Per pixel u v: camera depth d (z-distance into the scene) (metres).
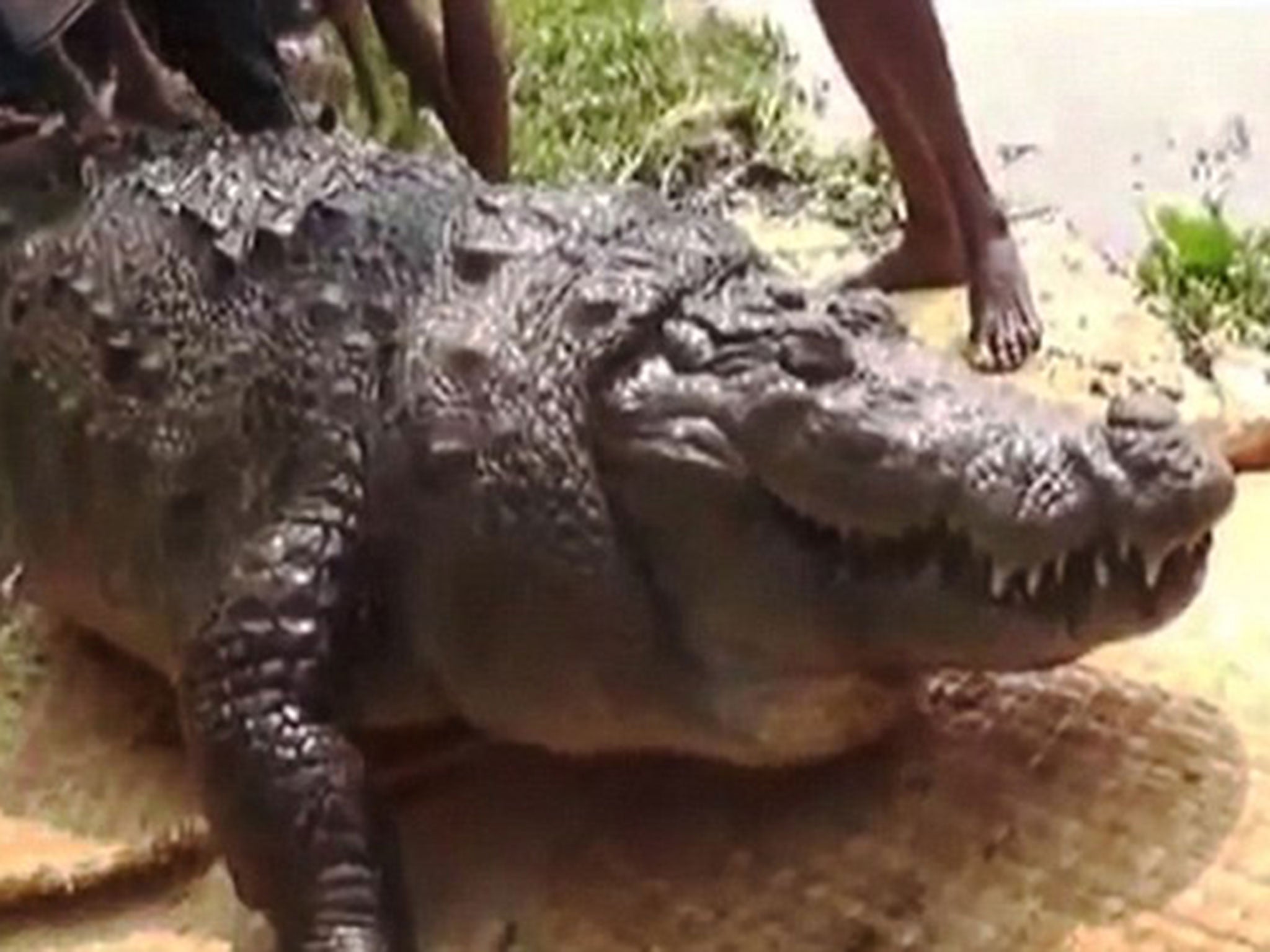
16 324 1.83
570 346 1.62
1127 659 1.77
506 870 1.70
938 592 1.55
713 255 1.65
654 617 1.60
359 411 1.67
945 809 1.67
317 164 1.81
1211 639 1.79
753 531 1.57
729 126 2.84
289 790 1.61
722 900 1.65
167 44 2.04
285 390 1.69
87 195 1.84
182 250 1.77
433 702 1.70
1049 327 2.31
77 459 1.79
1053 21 3.44
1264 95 3.30
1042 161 3.18
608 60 2.92
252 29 2.04
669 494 1.58
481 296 1.67
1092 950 1.57
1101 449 1.53
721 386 1.58
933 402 1.56
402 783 1.76
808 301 1.62
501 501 1.61
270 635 1.63
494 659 1.64
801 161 2.76
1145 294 2.51
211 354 1.73
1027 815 1.66
